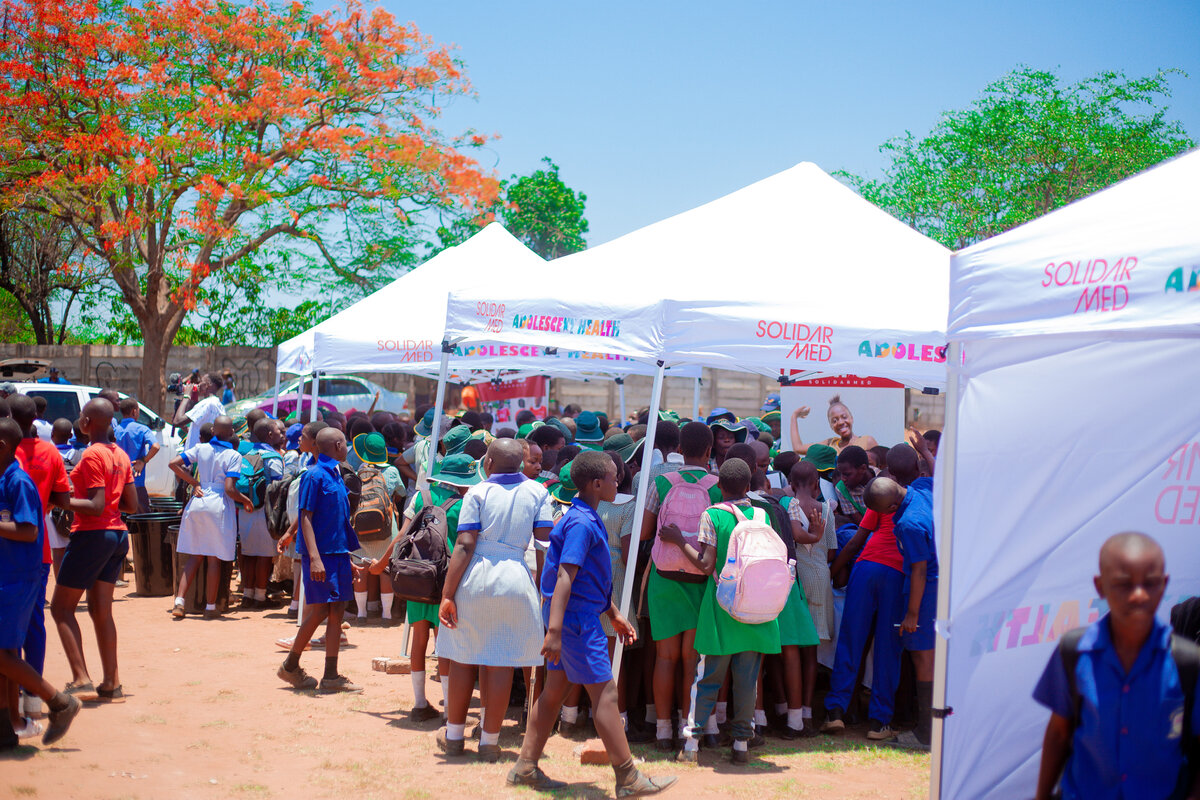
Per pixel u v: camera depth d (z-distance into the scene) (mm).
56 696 5359
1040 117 23359
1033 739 4281
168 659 7695
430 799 4918
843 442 10008
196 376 17453
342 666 7781
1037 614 4266
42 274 26594
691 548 5598
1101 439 4320
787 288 6375
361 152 21688
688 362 6293
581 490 5031
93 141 19188
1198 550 4512
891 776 5465
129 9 20047
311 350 12156
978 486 4121
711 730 5969
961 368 4141
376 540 9211
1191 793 3125
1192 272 3891
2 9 18875
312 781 5156
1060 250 4023
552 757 5703
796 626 6051
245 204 21484
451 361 10891
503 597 5367
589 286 6539
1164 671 3131
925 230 25016
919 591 5977
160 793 4855
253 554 9828
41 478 5914
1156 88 23266
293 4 21531
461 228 24641
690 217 7480
